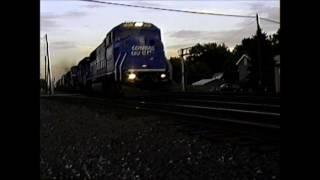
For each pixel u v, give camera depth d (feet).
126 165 27.81
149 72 92.84
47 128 56.34
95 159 31.24
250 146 28.81
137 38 93.30
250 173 22.20
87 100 111.24
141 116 58.59
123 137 41.01
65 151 36.50
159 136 38.78
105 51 108.68
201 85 322.14
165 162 27.58
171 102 82.69
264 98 73.77
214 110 54.29
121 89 93.25
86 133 47.09
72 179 26.04
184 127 42.65
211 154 28.07
